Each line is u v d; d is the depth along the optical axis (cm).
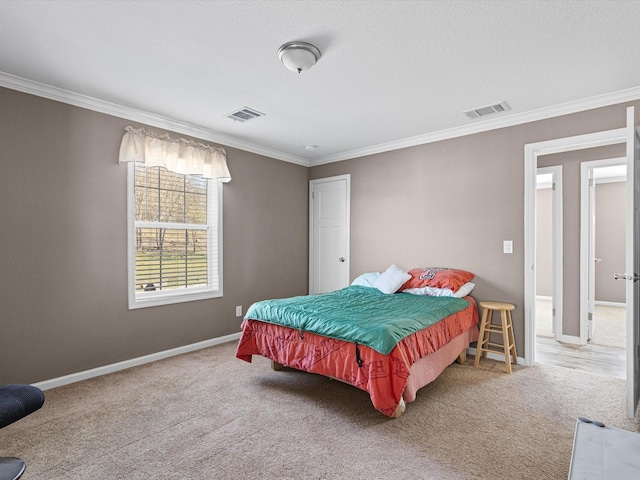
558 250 421
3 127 255
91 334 299
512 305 322
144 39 212
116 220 314
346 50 224
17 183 261
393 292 360
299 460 184
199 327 379
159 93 289
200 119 350
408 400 220
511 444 198
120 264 317
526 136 333
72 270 288
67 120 286
